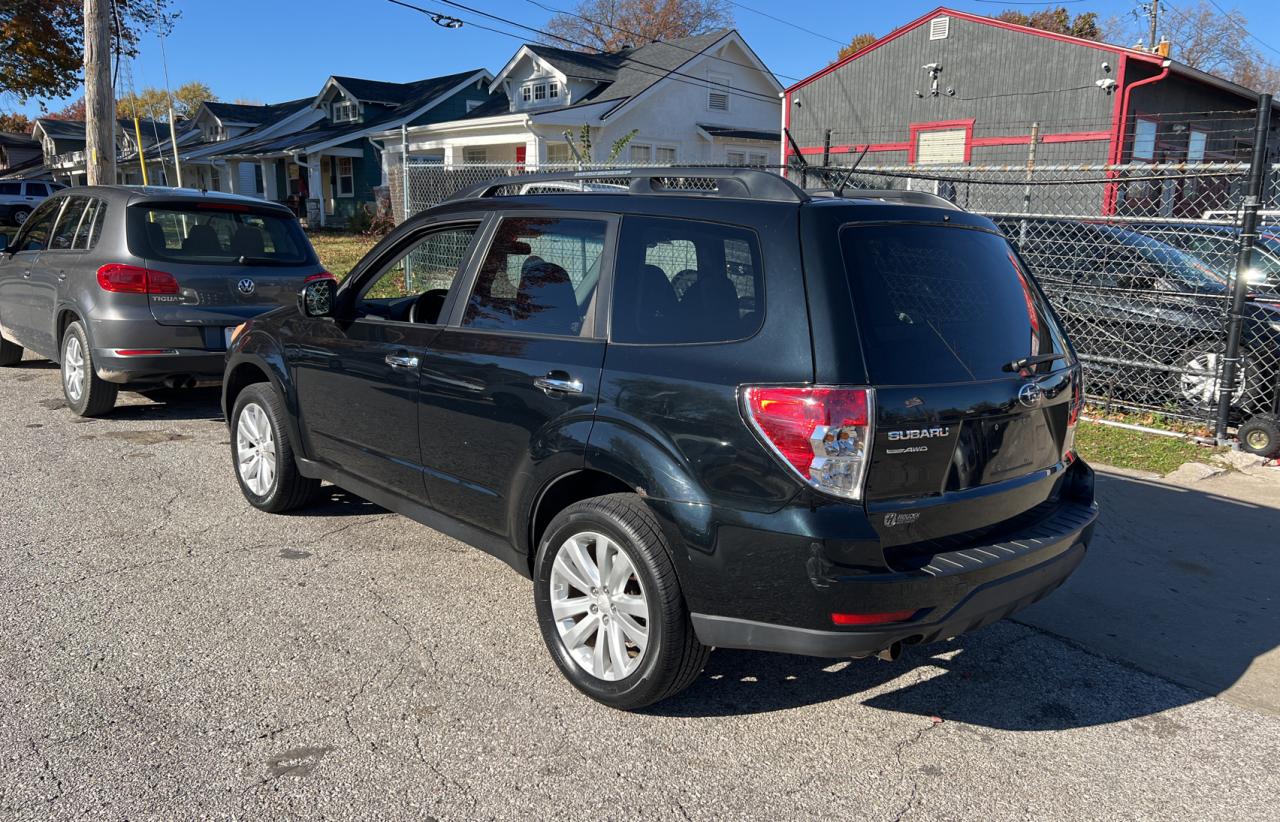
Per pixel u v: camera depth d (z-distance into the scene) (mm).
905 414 2838
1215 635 4090
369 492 4562
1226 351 6824
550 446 3422
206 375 7070
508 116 25672
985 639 4047
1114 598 4453
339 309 4570
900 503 2883
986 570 2990
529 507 3584
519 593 4355
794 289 2920
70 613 3994
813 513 2791
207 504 5461
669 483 3043
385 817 2734
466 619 4062
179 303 6844
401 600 4238
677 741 3186
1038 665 3818
